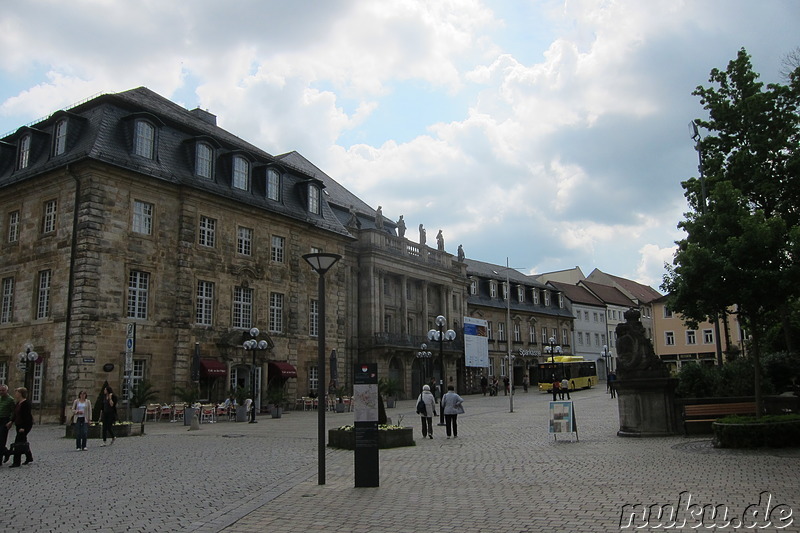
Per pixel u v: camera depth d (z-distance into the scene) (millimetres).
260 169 40438
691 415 17984
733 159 26141
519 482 11367
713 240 16906
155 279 32844
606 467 12758
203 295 35438
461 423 26484
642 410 18375
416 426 25219
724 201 16984
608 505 9102
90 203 30281
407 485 11398
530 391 68500
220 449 18188
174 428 26641
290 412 38219
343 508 9500
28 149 33594
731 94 27156
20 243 33000
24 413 15070
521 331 78062
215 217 36375
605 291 98562
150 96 39625
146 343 32000
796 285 15180
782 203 25484
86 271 29781
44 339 30828
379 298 51938
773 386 22500
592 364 69188
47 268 31469
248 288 37969
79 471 13844
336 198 54531
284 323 40531
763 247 15445
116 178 31531
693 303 16922
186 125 36594
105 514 9344
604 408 32844
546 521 8266
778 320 28156
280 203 41469
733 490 9844
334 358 44625
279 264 40500
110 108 33031
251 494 10820
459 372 63875
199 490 11281
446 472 12891
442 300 61438
